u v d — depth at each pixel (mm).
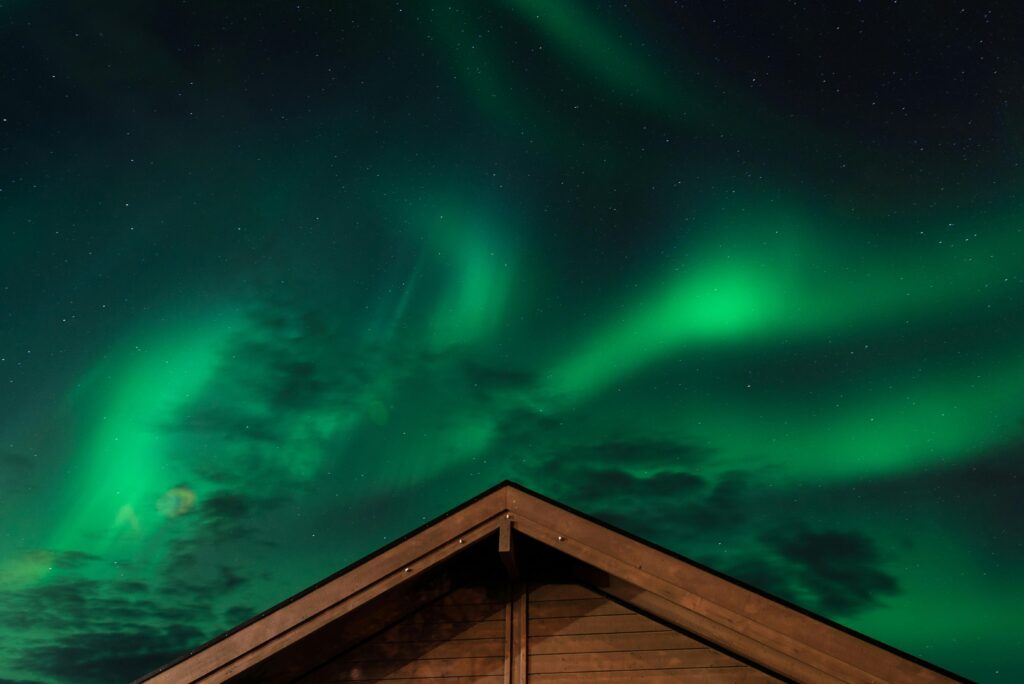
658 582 6082
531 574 7031
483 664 6715
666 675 6527
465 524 6520
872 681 5539
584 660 6641
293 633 6234
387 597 6457
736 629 5840
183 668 6230
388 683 6711
